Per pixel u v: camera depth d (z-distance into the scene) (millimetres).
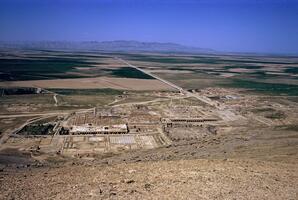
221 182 28547
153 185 27656
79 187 27859
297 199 25141
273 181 29578
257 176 31000
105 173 32531
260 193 26094
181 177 29969
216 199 24500
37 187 28641
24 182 30750
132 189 26625
